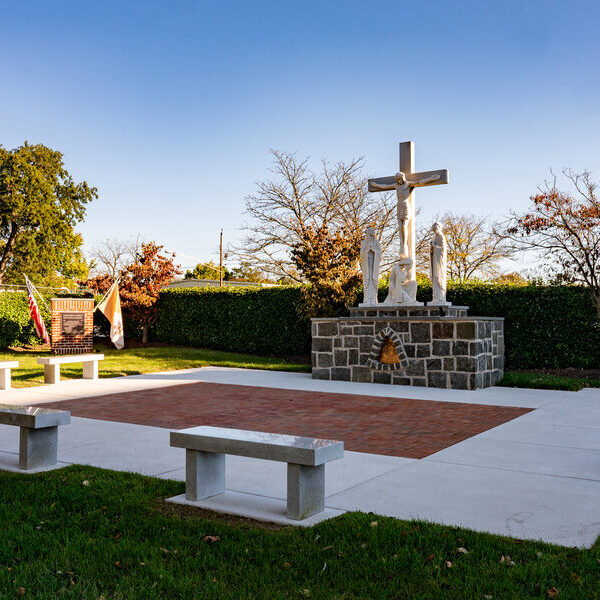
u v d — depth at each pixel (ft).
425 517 15.23
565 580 11.49
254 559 12.67
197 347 75.56
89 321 59.41
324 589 11.33
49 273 158.92
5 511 15.51
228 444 15.84
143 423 28.71
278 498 16.74
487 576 11.71
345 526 14.37
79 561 12.60
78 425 28.07
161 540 13.65
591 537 13.85
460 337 41.47
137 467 20.27
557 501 16.58
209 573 11.96
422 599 10.93
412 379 43.24
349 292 58.18
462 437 25.48
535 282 52.34
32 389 41.91
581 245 49.08
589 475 19.33
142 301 75.72
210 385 43.62
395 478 18.98
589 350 49.06
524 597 10.86
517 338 51.44
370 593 11.22
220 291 72.43
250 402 35.45
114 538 13.84
